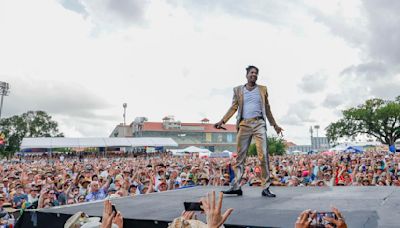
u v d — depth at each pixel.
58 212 4.72
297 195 5.37
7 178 12.38
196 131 106.12
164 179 10.52
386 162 16.14
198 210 3.82
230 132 108.62
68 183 10.35
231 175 12.83
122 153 57.41
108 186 10.50
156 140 52.31
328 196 5.09
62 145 46.94
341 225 2.28
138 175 11.80
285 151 51.97
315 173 13.84
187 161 23.55
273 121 5.66
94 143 48.53
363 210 3.73
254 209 4.10
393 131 65.56
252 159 20.84
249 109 5.46
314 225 2.35
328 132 72.38
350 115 68.75
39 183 10.49
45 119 98.56
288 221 3.37
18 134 93.44
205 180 11.27
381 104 67.81
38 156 53.72
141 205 5.02
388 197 4.74
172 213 4.23
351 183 11.15
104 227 2.96
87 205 5.46
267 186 5.36
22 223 5.02
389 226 2.95
